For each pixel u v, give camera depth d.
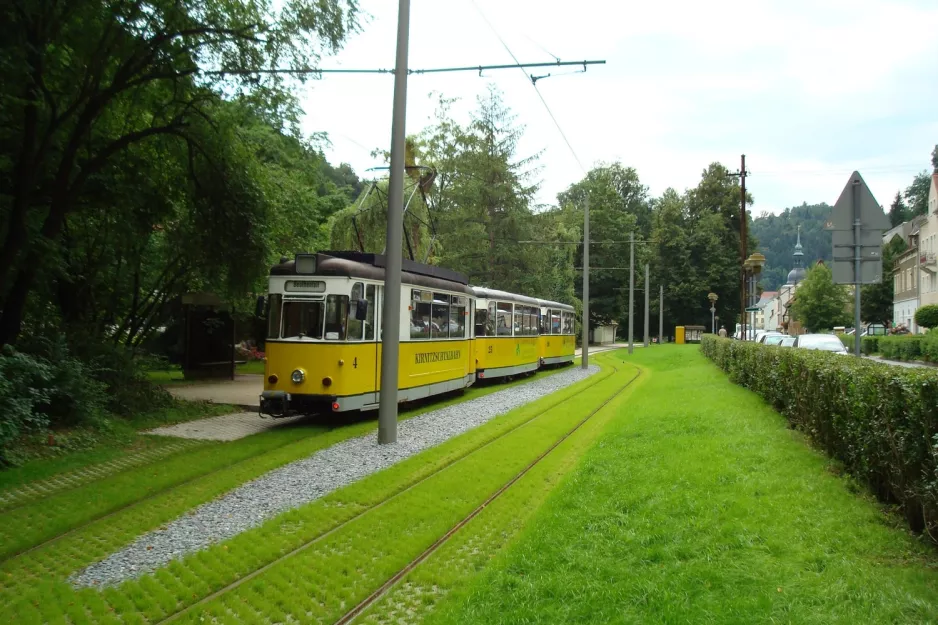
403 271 15.34
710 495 6.55
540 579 5.05
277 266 13.48
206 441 11.77
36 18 11.65
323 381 12.91
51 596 5.33
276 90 14.59
